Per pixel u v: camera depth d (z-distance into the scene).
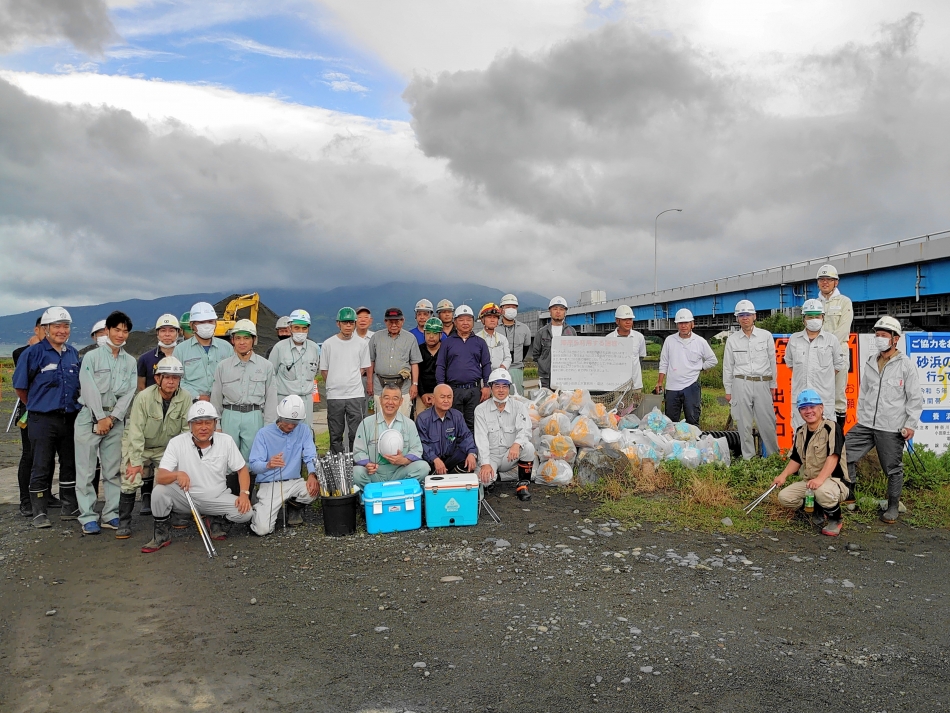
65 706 3.60
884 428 7.16
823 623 4.61
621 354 10.20
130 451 6.59
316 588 5.28
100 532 6.81
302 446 6.96
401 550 6.18
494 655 4.11
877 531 6.79
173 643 4.34
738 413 9.00
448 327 9.79
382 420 7.36
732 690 3.71
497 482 8.78
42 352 6.90
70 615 4.82
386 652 4.17
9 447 12.55
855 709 3.54
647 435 8.88
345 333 8.56
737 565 5.77
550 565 5.73
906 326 40.81
